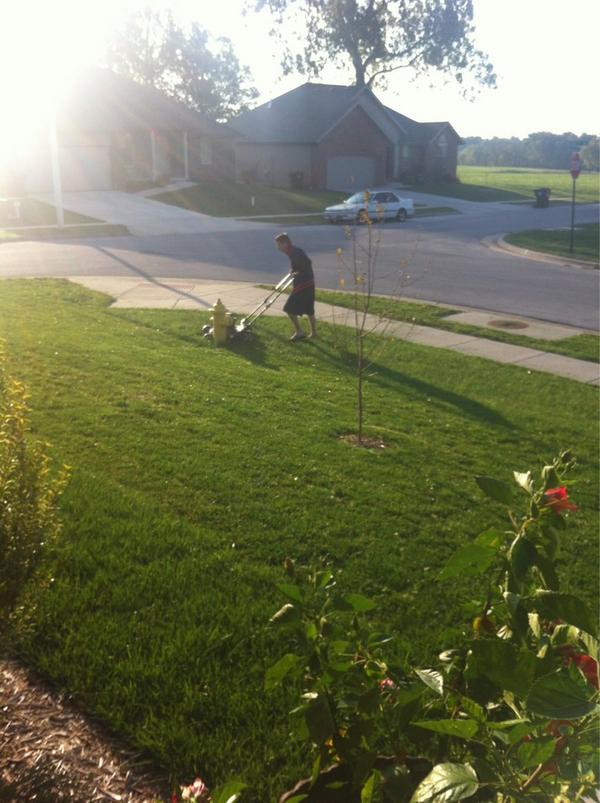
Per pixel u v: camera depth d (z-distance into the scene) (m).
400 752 2.50
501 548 2.43
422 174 63.41
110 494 6.53
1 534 3.23
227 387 10.37
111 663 4.22
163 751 3.56
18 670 4.15
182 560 5.46
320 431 8.80
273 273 21.33
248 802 3.33
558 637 2.31
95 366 10.86
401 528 6.34
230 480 7.09
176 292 17.97
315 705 2.39
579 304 18.23
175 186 48.62
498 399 10.94
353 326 14.88
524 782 2.01
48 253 24.72
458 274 22.08
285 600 4.97
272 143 53.25
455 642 2.98
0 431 3.39
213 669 4.21
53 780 3.29
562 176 92.25
